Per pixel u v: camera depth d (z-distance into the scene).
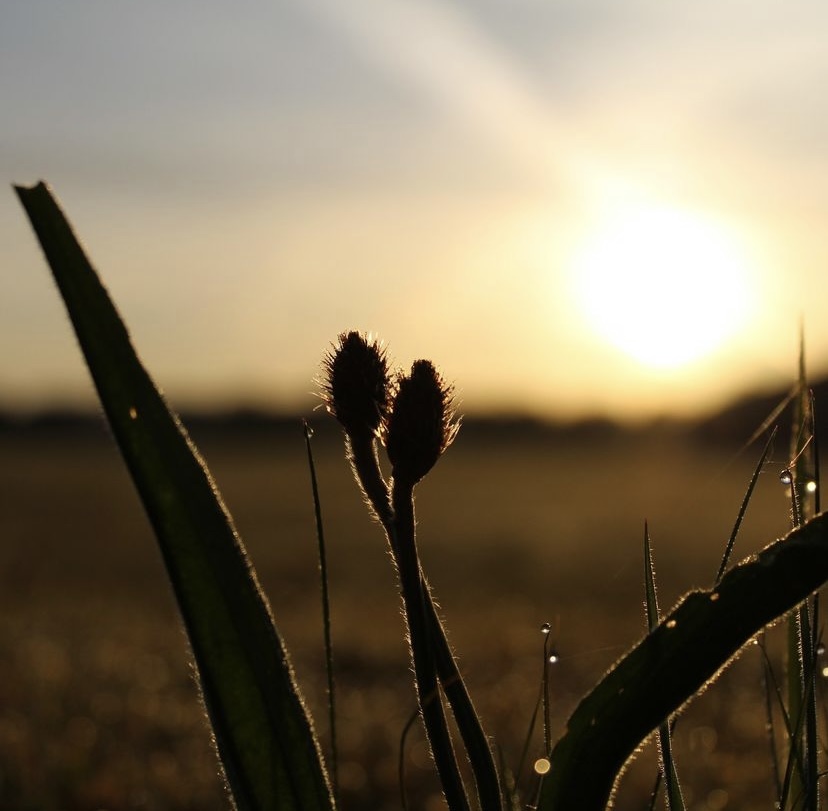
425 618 1.28
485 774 1.25
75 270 1.27
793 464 1.69
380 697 5.81
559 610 9.20
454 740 4.43
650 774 3.87
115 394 1.27
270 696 1.31
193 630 1.30
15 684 6.12
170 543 1.29
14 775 4.12
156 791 3.97
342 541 18.17
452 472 43.59
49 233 1.27
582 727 1.22
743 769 3.64
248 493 30.17
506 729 4.58
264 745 1.31
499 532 19.27
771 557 1.18
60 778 4.11
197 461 1.30
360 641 7.71
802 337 1.78
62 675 6.48
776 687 1.72
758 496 23.11
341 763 4.41
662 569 12.23
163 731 4.98
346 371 1.41
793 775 1.66
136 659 7.21
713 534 15.67
